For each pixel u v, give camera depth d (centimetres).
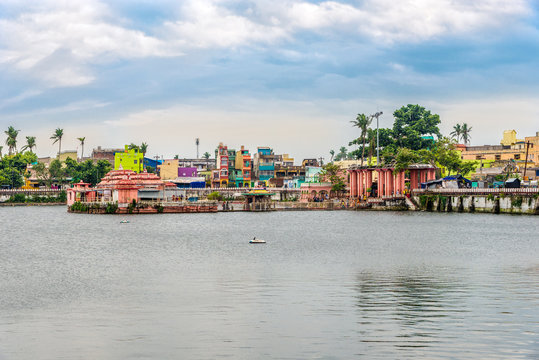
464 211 14425
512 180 14138
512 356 2864
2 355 2992
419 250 7062
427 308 3828
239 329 3397
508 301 3994
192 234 9644
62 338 3269
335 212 16125
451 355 2888
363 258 6381
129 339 3231
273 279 5028
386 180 16625
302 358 2881
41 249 7588
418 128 19512
